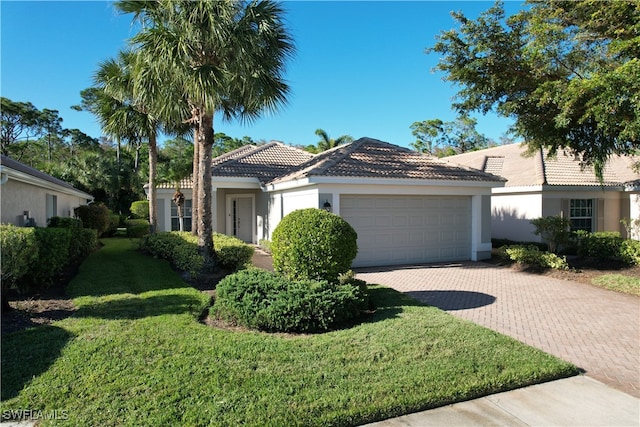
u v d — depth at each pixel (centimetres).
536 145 1230
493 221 1883
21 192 1247
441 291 938
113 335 550
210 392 398
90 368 446
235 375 434
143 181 3562
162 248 1289
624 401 414
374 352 504
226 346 518
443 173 1382
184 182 2070
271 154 1917
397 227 1341
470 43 1102
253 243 1836
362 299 670
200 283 950
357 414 369
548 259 1177
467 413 388
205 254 1013
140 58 930
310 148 4200
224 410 367
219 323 651
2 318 631
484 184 1399
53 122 5078
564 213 1655
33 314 661
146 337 545
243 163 1764
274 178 1633
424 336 561
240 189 1888
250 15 948
